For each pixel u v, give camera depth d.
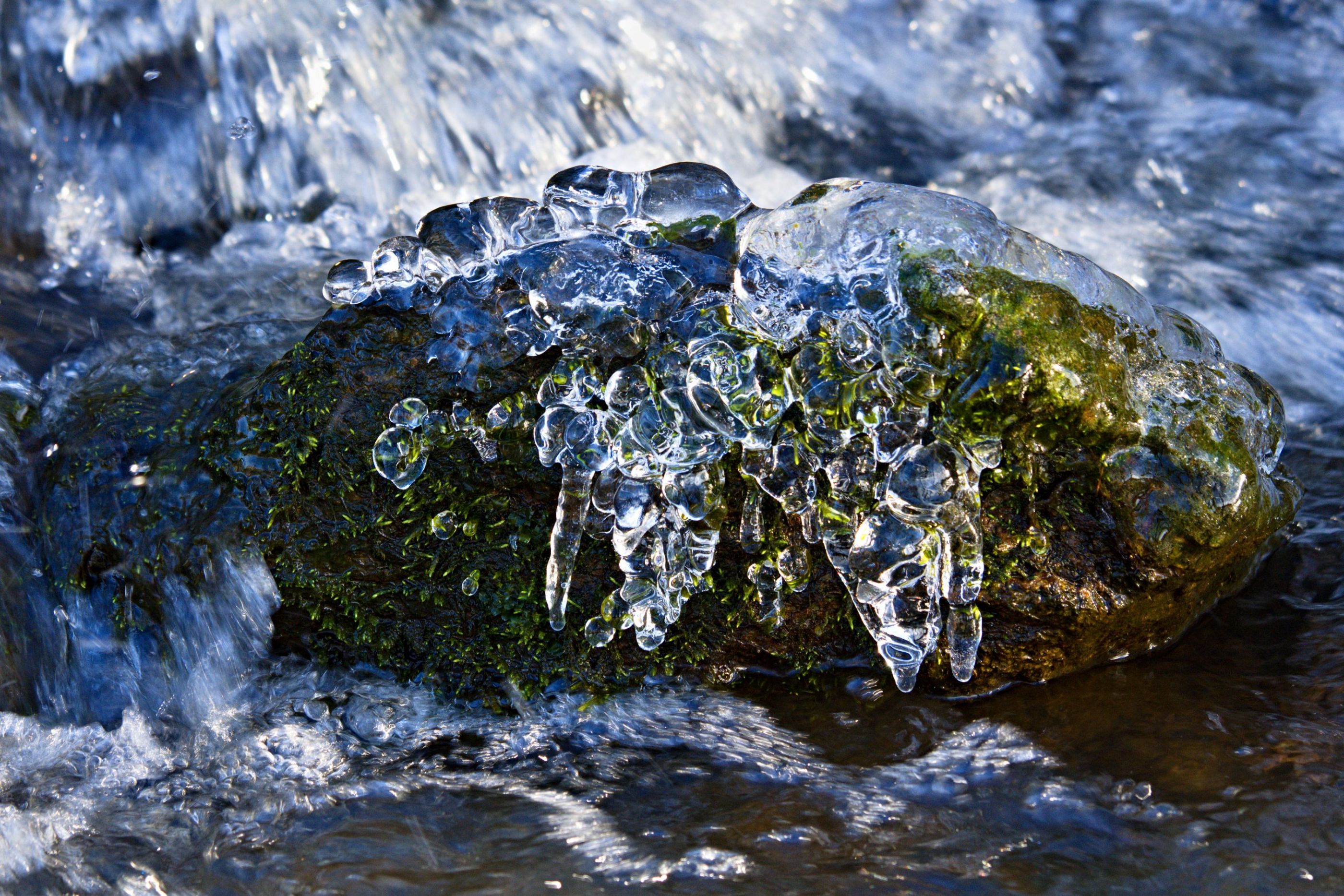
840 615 2.17
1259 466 2.17
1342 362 2.42
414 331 2.16
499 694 2.18
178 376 2.25
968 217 2.13
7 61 2.53
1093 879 2.09
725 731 2.16
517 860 2.11
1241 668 2.18
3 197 2.50
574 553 2.15
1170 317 2.18
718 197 2.16
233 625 2.19
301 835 2.13
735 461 2.14
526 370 2.15
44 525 2.21
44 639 2.19
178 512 2.19
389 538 2.17
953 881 2.09
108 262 2.47
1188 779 2.12
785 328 2.13
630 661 2.18
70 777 2.16
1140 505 2.14
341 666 2.20
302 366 2.18
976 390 2.12
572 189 2.16
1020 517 2.15
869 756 2.15
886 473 2.13
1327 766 2.12
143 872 2.12
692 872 2.10
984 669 2.17
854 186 2.15
